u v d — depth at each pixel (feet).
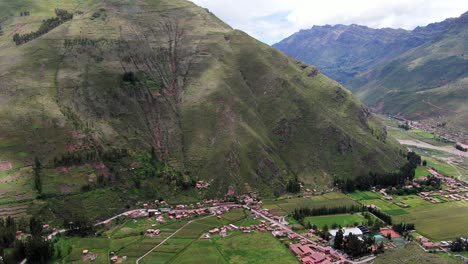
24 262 524.52
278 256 563.48
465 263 540.52
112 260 545.03
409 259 545.03
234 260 551.59
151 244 594.65
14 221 599.98
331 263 547.08
